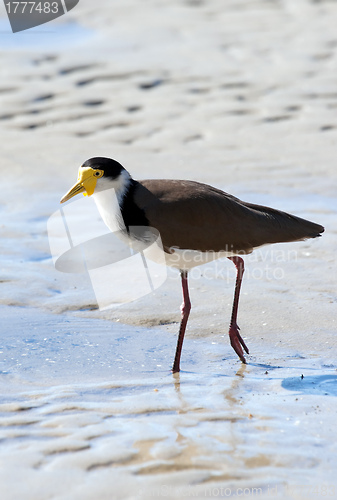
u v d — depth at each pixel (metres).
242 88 23.27
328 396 8.74
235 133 20.20
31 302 11.50
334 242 13.77
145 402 8.57
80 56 26.34
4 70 25.03
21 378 9.22
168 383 9.16
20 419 8.07
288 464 7.23
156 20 30.47
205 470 7.10
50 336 10.41
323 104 21.94
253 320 10.93
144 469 7.09
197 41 27.81
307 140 19.64
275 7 32.12
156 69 24.95
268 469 7.13
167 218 9.89
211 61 25.70
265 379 9.24
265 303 11.45
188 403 8.58
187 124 20.81
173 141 19.72
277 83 23.62
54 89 23.41
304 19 30.30
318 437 7.76
